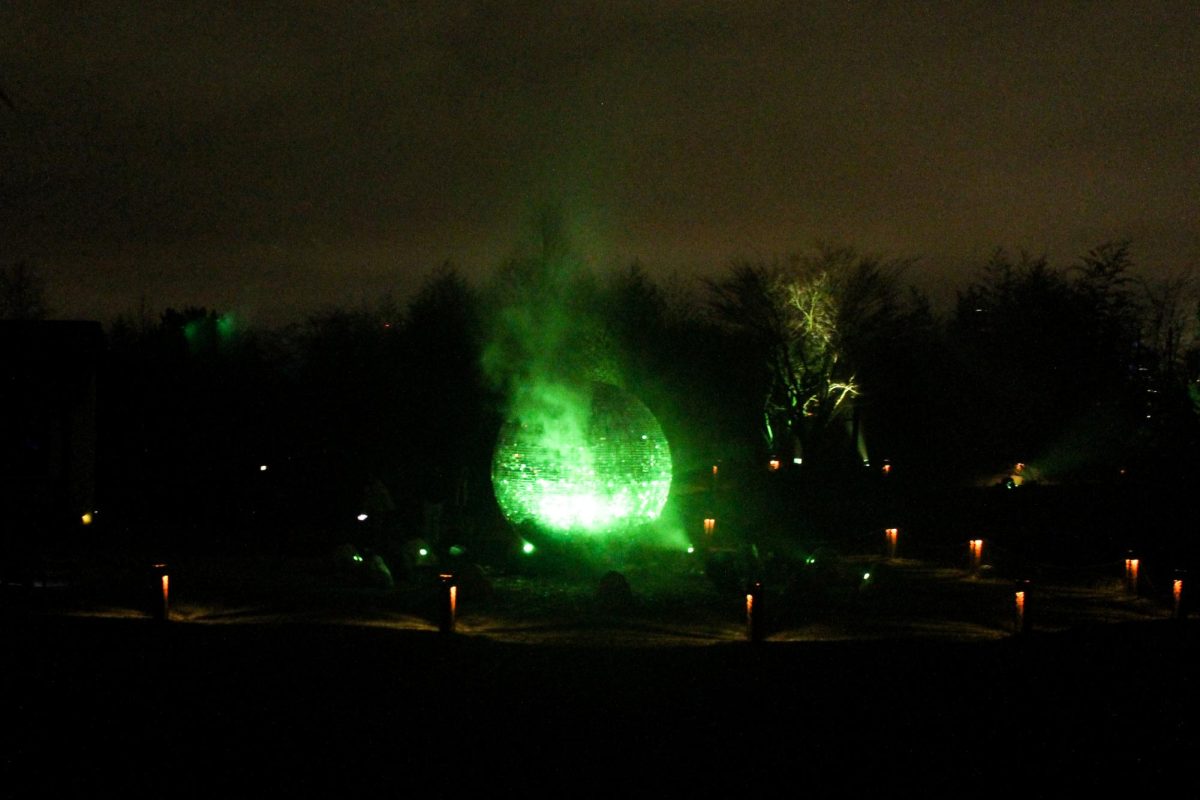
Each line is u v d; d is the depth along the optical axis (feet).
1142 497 83.87
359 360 109.70
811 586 47.14
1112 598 49.75
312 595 46.11
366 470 97.66
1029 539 72.84
